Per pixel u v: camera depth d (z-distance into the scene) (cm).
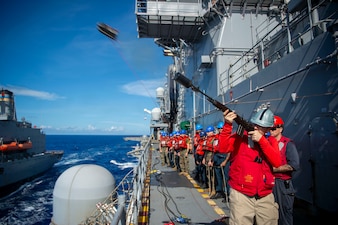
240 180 267
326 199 444
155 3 1326
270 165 267
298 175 529
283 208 351
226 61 1170
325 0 469
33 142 3244
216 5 1158
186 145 1105
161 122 3628
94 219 668
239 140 278
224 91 1133
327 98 441
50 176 3039
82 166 813
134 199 435
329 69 436
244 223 263
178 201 653
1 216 1709
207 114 1366
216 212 562
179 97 2480
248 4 1195
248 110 804
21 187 2492
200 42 1537
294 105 546
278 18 1201
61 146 10175
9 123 2639
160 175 1047
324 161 447
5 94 2795
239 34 1188
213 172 709
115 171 3412
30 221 1631
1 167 2200
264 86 675
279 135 375
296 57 542
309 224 438
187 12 1327
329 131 433
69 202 715
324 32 456
